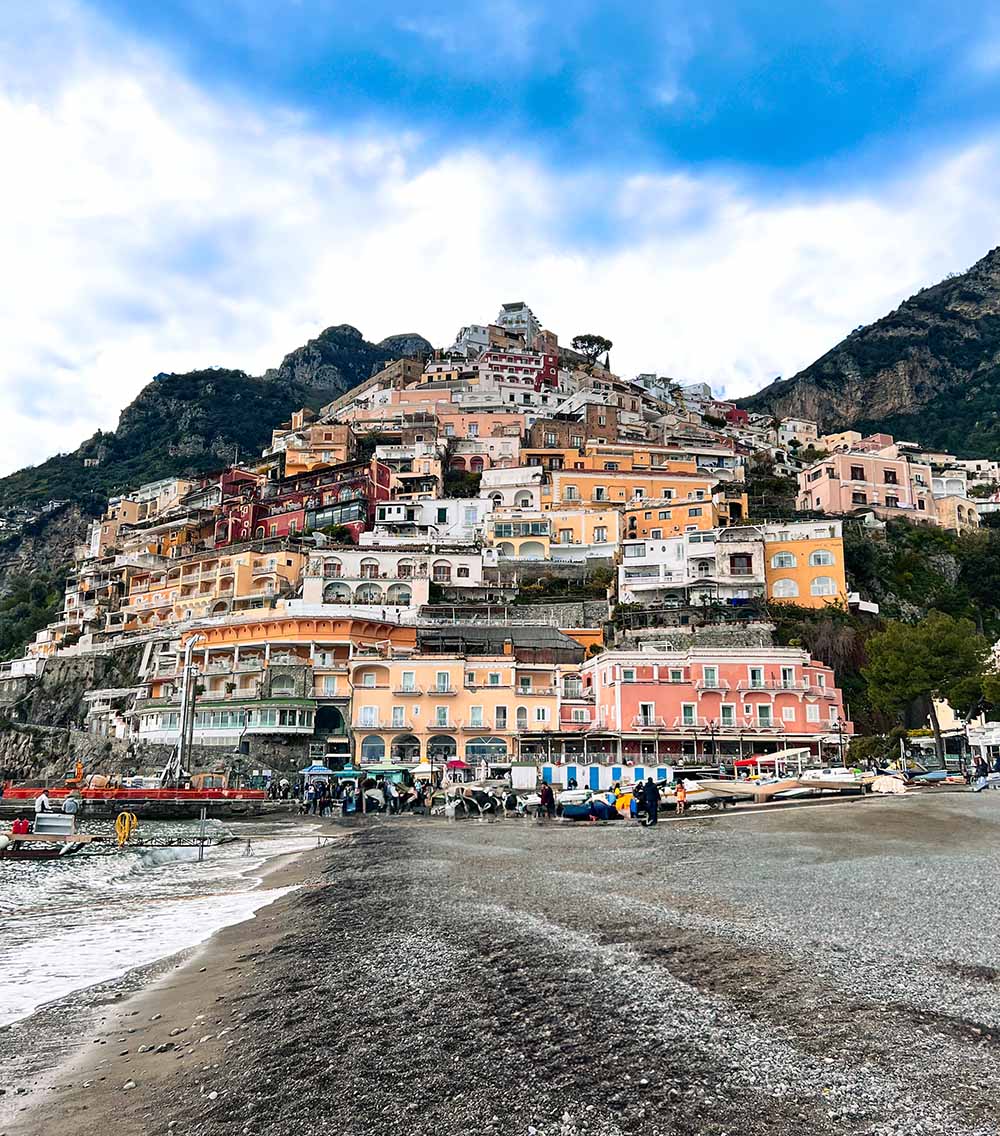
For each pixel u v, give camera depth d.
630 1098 8.25
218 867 33.84
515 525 119.31
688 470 138.62
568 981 12.28
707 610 95.19
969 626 64.19
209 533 136.62
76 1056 11.16
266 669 84.75
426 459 140.38
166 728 87.19
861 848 25.39
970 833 28.55
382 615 96.62
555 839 33.50
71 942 18.92
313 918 19.75
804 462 174.38
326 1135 8.15
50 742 86.94
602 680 80.12
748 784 45.69
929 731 66.88
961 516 135.00
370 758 80.06
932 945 13.07
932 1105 7.66
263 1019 12.02
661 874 22.16
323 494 130.75
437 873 25.38
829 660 88.50
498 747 79.50
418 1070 9.49
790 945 13.49
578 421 163.38
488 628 90.81
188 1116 8.93
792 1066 8.67
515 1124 7.96
